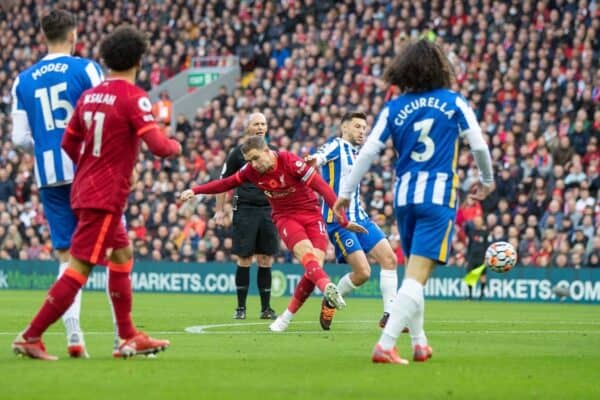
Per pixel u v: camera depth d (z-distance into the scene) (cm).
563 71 7600
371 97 8138
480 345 3067
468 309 5453
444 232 2422
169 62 9681
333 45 8662
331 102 8238
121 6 10112
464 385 2055
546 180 7012
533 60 7688
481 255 6650
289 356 2636
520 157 7219
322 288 3253
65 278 2383
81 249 2364
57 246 2567
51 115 2541
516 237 6744
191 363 2400
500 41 7988
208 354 2686
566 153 7062
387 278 3722
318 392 1927
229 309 5247
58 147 2536
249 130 4162
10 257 8294
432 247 2416
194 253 7675
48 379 2061
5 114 9612
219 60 9475
